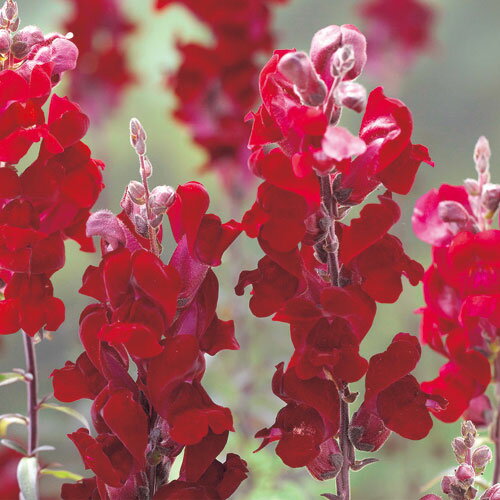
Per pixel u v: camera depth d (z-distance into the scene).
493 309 1.19
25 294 1.20
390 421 1.15
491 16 4.00
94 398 1.16
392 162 1.14
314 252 1.17
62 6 3.47
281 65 1.11
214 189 3.15
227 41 2.11
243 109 2.11
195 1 2.11
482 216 1.23
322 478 1.17
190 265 1.14
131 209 1.16
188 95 2.11
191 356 1.13
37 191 1.18
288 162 1.12
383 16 3.05
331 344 1.14
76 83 2.56
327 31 1.13
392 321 2.62
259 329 2.20
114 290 1.13
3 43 1.19
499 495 1.17
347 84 1.11
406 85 3.94
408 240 2.78
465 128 3.97
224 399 2.07
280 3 2.14
